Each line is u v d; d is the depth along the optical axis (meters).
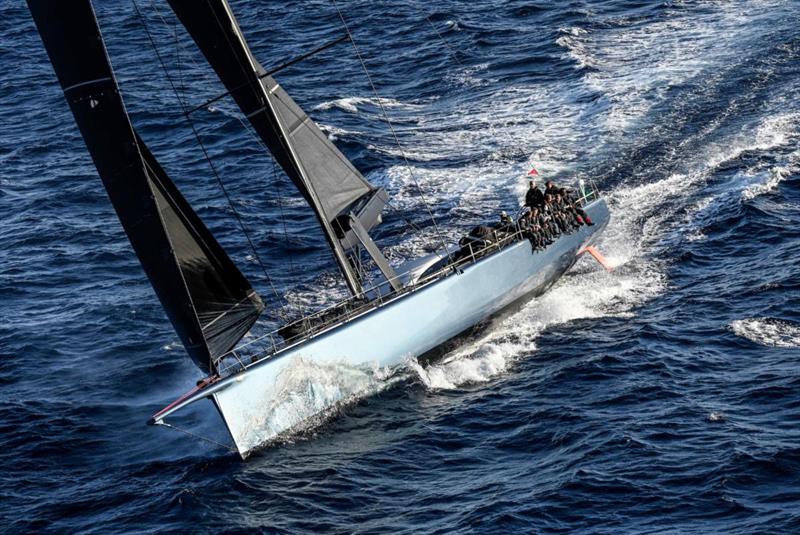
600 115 145.75
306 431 84.50
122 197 76.44
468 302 94.25
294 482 77.44
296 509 74.12
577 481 73.94
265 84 91.31
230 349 81.56
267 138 90.38
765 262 105.00
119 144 75.19
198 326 79.12
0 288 116.69
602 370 89.50
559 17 192.38
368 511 73.56
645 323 96.94
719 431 78.44
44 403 92.62
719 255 108.19
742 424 79.06
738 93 144.75
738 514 68.94
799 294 97.81
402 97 168.62
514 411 84.94
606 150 135.25
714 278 103.81
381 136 151.62
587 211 108.12
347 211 95.44
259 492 76.38
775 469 72.94
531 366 92.31
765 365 87.44
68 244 127.94
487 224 121.19
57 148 159.88
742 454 74.75
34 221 134.75
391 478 77.44
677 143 133.62
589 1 199.25
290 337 87.38
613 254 111.69
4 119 174.25
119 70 189.25
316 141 93.94
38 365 99.75
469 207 126.19
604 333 96.38
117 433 87.62
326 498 75.25
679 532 67.81
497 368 92.56
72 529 74.38
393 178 136.25
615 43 175.75
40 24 73.94
